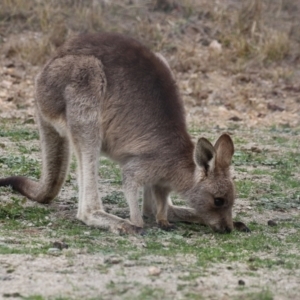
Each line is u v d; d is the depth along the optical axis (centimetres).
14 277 1419
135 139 1869
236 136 3244
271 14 4759
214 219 1852
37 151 2703
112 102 1883
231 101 3903
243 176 2528
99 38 1925
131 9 4612
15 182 2092
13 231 1775
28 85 3828
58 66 1892
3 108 3503
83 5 4562
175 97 1914
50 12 4403
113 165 2589
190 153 1866
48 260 1533
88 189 1870
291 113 3844
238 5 4831
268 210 2142
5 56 4091
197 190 1838
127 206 2095
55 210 1998
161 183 1881
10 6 4412
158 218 1909
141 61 1908
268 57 4356
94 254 1592
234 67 4209
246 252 1677
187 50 4338
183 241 1756
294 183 2461
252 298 1345
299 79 4212
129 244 1703
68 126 1881
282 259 1627
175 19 4612
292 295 1382
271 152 2942
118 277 1437
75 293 1338
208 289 1389
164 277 1448
